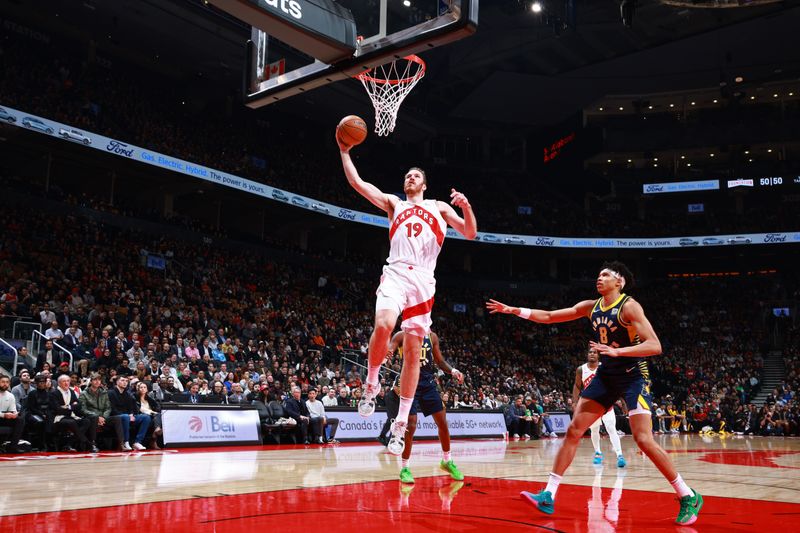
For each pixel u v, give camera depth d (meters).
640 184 39.28
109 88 27.05
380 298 4.18
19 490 5.12
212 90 32.12
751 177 37.22
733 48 35.38
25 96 21.69
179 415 11.62
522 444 14.68
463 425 16.92
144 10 24.95
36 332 13.80
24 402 10.18
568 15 29.53
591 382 4.51
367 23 6.91
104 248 21.00
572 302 37.69
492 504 4.65
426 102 38.75
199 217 31.08
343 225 33.19
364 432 14.77
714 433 25.80
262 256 28.55
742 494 5.72
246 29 26.56
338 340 23.83
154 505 4.32
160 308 18.55
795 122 37.50
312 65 7.38
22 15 25.30
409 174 4.61
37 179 24.27
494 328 33.97
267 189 27.61
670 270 40.97
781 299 36.78
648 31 34.38
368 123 35.78
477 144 42.47
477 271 40.31
